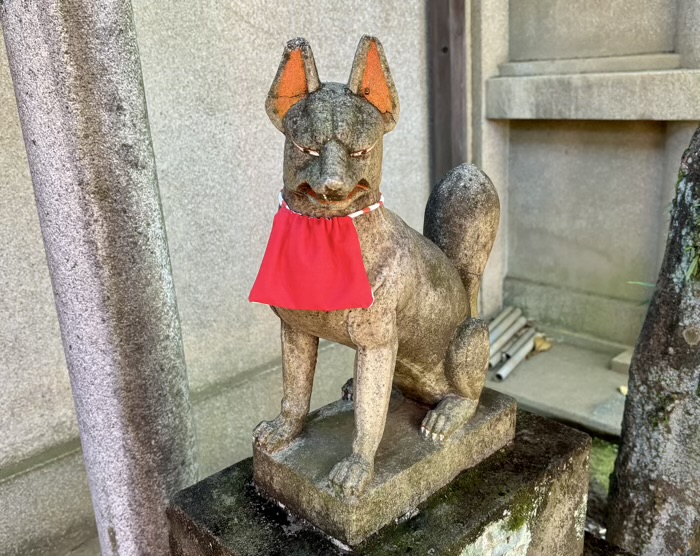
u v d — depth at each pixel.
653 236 2.93
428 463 1.44
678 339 1.72
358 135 1.18
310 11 2.52
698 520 1.77
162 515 1.68
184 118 2.24
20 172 1.94
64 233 1.44
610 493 2.01
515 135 3.30
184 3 2.16
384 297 1.28
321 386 2.86
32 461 2.11
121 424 1.57
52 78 1.34
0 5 1.34
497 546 1.47
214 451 2.50
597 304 3.16
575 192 3.16
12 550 2.07
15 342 2.02
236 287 2.52
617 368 2.94
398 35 2.89
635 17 2.75
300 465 1.41
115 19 1.38
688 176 1.69
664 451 1.80
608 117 2.75
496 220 1.61
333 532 1.35
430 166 3.23
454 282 1.51
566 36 2.96
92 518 2.25
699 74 2.47
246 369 2.62
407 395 1.66
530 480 1.53
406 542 1.33
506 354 3.11
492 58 3.09
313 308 1.24
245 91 2.39
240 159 2.43
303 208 1.26
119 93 1.41
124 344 1.52
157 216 1.54
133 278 1.51
